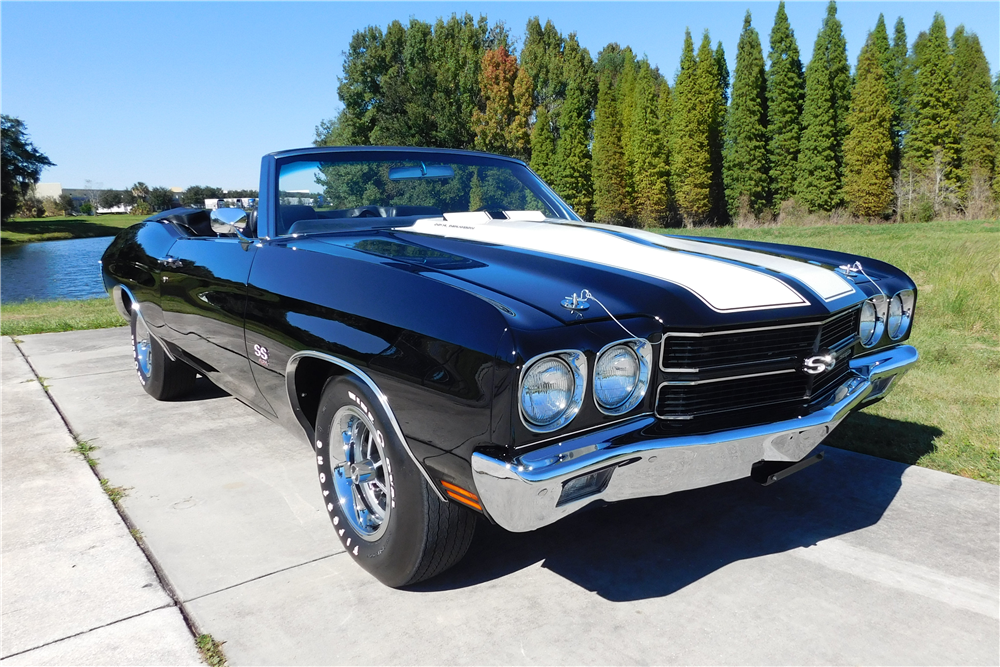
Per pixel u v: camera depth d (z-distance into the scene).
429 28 50.38
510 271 2.23
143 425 3.98
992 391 4.49
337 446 2.46
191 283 3.28
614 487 1.90
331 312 2.27
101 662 1.90
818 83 39.59
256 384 2.87
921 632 2.04
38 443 3.67
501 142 53.09
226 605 2.18
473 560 2.48
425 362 1.90
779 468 2.33
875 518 2.79
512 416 1.72
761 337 2.12
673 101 45.84
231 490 3.07
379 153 3.27
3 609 2.15
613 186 44.72
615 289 2.09
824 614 2.13
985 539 2.61
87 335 7.00
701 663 1.89
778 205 42.62
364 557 2.31
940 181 37.41
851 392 2.44
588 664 1.89
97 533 2.66
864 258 3.06
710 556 2.49
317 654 1.94
